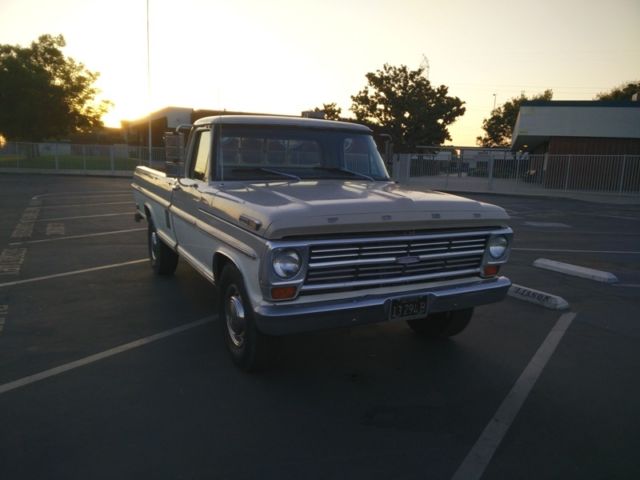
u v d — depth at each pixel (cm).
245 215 357
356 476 286
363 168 521
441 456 308
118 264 783
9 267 757
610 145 2728
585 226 1388
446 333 488
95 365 424
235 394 379
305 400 373
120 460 296
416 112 4550
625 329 541
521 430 340
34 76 3553
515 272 795
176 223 563
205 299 607
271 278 327
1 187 2211
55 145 3422
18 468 286
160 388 386
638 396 391
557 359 459
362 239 347
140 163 3350
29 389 380
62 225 1164
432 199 391
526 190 2627
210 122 477
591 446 322
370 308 354
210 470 288
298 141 493
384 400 376
